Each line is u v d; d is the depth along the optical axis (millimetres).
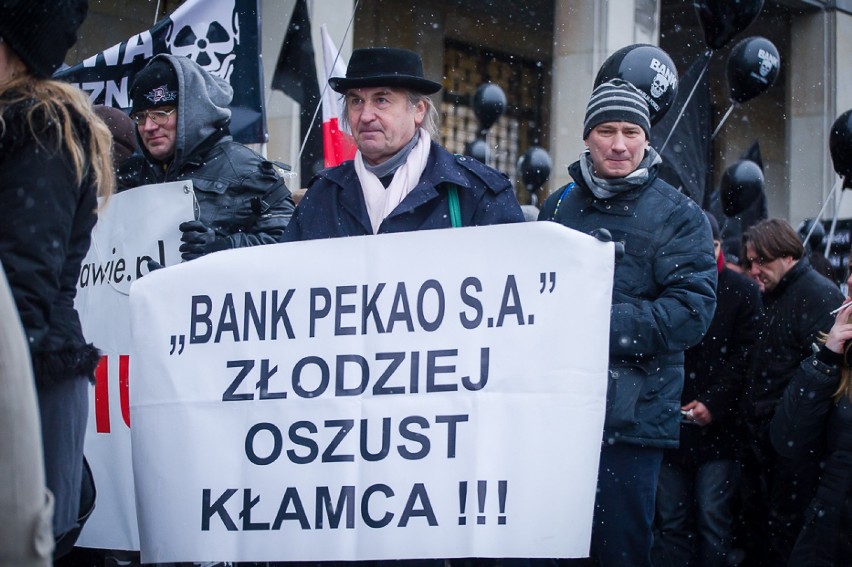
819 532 5023
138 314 4086
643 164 4633
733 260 9891
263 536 3873
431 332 3836
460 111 17609
